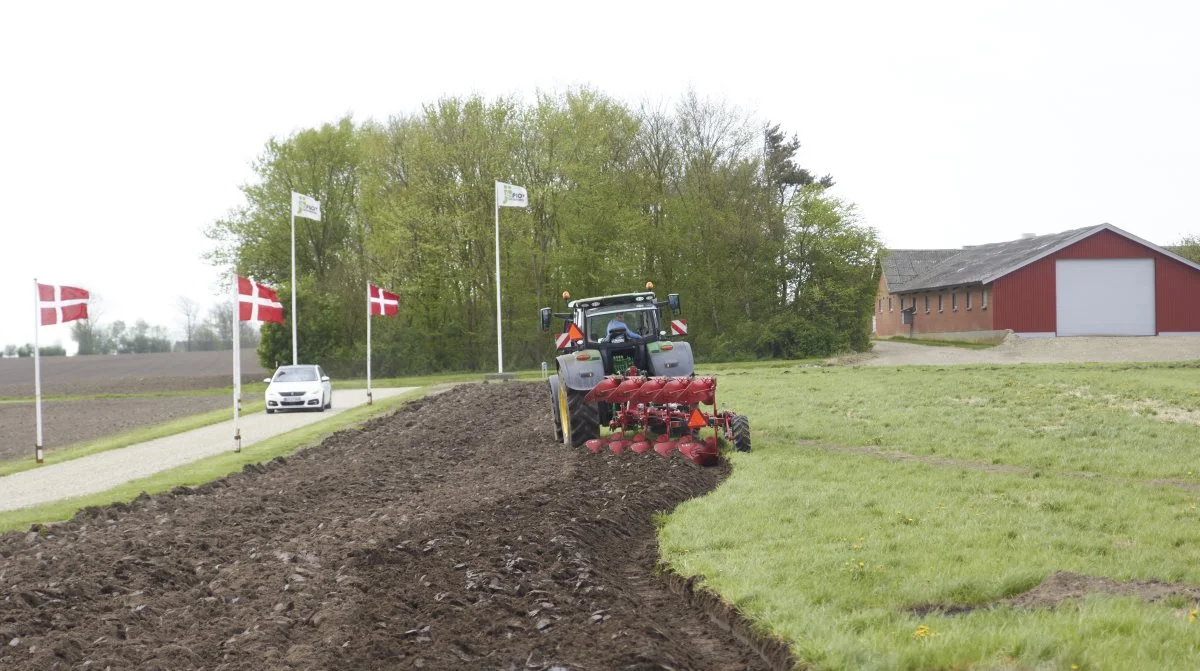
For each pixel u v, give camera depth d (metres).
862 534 9.41
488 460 17.20
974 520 9.91
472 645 6.65
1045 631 5.83
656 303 18.84
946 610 6.91
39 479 18.89
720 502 11.29
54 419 36.00
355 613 7.28
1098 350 42.69
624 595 7.96
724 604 7.41
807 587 7.54
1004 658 5.57
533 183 54.38
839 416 21.20
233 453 21.28
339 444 22.28
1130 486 12.23
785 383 30.73
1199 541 9.05
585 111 54.22
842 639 6.09
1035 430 18.02
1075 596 6.80
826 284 55.16
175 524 11.98
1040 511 10.52
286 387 32.88
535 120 54.59
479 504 11.47
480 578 8.12
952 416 20.48
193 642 7.05
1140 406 21.62
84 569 9.53
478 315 57.75
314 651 6.52
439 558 9.04
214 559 9.91
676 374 17.23
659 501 11.59
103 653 6.87
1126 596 6.71
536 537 9.55
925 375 31.58
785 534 9.51
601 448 16.02
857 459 14.87
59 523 12.80
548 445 18.20
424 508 11.86
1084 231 49.72
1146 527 9.58
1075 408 21.45
